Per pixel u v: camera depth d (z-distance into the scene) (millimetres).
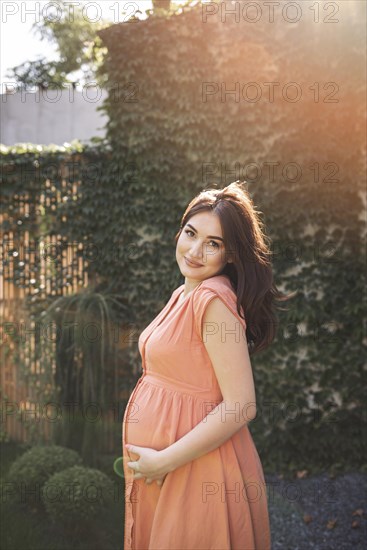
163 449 1452
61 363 4113
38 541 2809
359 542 3020
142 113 4391
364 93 4012
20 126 8227
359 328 4180
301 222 4207
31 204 4641
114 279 4555
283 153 4176
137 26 4336
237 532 1428
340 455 4078
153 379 1548
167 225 4441
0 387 4676
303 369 4230
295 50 4082
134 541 1520
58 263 4637
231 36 4184
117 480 3596
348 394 4188
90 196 4559
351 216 4195
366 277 4191
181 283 4406
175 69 4293
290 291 4230
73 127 8219
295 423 4211
